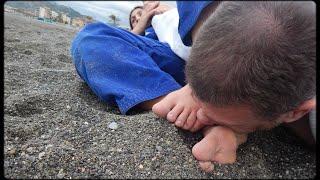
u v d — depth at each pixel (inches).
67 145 38.8
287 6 29.4
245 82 29.1
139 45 52.1
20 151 37.9
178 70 53.0
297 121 39.3
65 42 86.0
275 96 29.3
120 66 47.8
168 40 56.2
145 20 70.9
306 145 40.3
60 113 46.0
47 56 74.8
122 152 37.1
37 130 41.8
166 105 40.9
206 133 38.1
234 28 29.7
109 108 48.9
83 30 54.7
